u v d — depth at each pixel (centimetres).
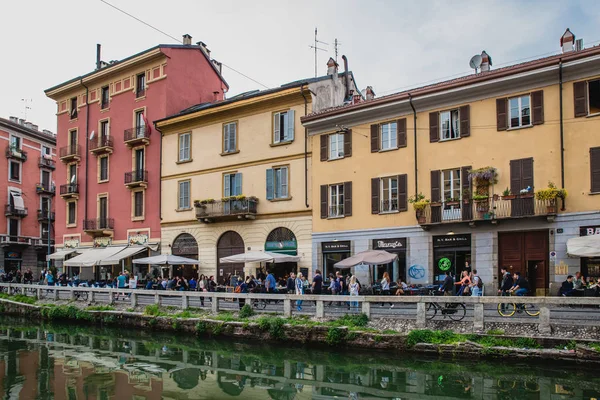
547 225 2173
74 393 1373
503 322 1561
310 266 2856
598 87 2142
